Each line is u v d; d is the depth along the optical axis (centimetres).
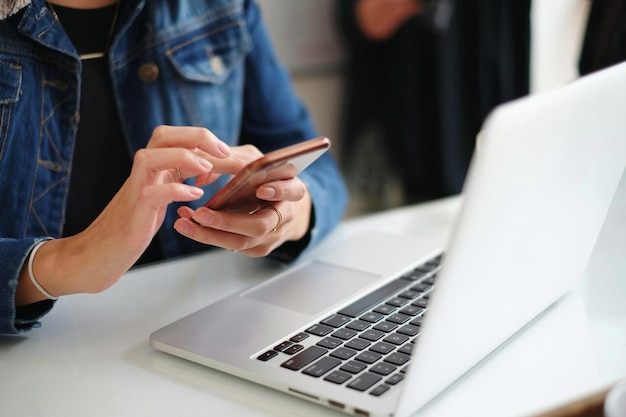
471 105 214
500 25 205
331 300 71
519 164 47
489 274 51
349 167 238
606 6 129
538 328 65
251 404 56
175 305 76
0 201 91
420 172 223
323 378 56
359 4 219
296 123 117
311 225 87
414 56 215
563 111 50
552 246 59
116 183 102
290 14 217
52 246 71
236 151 79
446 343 51
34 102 93
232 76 109
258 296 73
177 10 104
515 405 54
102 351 66
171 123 104
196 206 105
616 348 62
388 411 51
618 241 77
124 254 66
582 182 57
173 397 57
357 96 230
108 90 100
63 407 57
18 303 71
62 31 92
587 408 47
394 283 76
